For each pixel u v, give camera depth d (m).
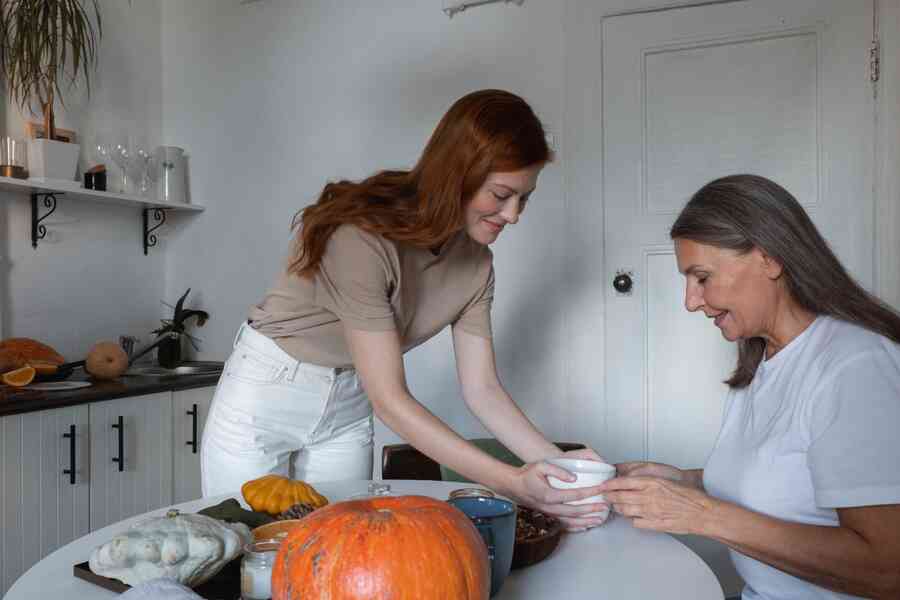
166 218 3.10
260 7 2.90
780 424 0.98
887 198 2.04
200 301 3.05
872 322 0.94
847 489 0.85
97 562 0.81
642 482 0.97
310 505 1.00
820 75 2.12
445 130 1.14
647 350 2.33
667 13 2.28
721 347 2.25
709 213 0.97
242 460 1.47
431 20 2.61
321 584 0.61
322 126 2.80
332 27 2.77
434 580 0.61
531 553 0.93
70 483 2.18
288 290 1.43
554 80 2.42
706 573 0.92
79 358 2.76
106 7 2.84
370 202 1.19
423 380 2.62
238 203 2.96
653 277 2.32
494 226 1.21
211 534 0.81
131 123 2.95
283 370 1.46
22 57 2.33
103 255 2.86
